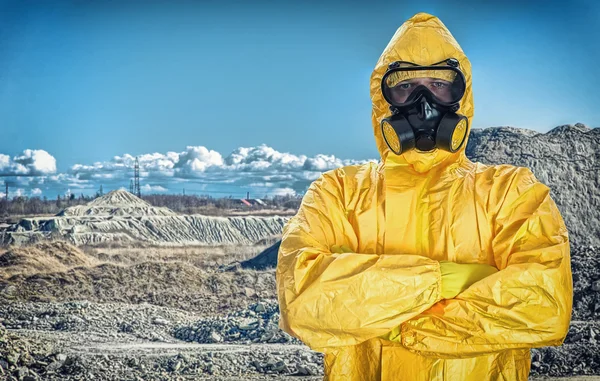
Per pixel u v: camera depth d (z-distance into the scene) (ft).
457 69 9.70
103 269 74.59
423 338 9.23
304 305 9.23
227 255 103.19
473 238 9.68
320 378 35.42
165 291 71.05
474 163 10.45
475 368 9.51
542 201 9.66
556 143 100.42
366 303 9.09
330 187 10.39
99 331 52.29
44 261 81.71
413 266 9.16
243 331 50.26
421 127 9.68
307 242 9.86
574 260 62.49
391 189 9.99
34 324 53.88
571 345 40.83
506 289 9.02
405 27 10.28
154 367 37.32
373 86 10.51
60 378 34.27
